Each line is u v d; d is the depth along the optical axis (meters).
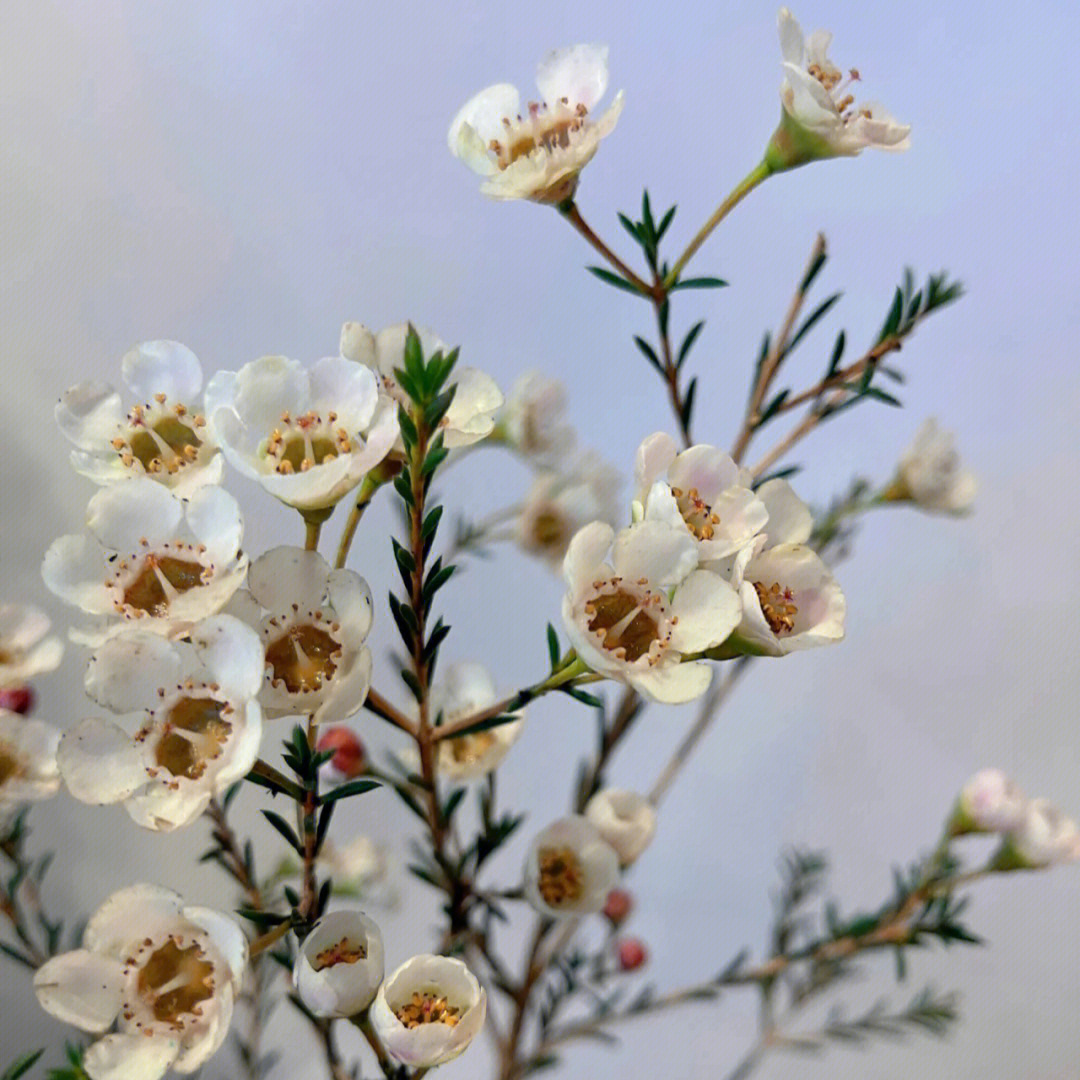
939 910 0.36
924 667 0.50
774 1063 0.51
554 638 0.30
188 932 0.30
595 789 0.35
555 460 0.39
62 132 0.42
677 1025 0.50
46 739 0.32
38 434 0.43
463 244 0.45
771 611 0.30
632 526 0.30
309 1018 0.32
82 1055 0.30
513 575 0.47
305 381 0.30
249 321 0.44
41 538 0.44
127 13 0.41
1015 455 0.48
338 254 0.44
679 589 0.30
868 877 0.51
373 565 0.44
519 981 0.38
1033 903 0.51
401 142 0.43
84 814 0.44
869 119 0.33
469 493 0.46
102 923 0.30
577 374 0.46
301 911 0.30
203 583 0.30
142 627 0.29
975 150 0.45
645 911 0.50
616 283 0.32
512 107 0.33
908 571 0.49
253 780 0.30
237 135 0.43
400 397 0.31
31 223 0.42
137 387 0.31
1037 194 0.45
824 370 0.46
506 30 0.43
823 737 0.50
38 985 0.29
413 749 0.35
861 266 0.46
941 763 0.50
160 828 0.29
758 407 0.34
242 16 0.42
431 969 0.30
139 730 0.29
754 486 0.33
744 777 0.50
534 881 0.33
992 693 0.50
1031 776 0.50
